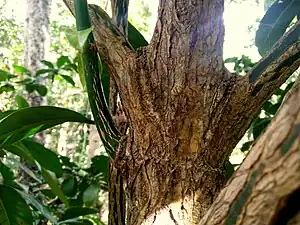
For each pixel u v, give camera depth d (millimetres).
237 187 325
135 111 569
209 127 551
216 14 562
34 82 1838
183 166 552
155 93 558
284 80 545
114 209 662
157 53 562
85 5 573
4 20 4008
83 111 2713
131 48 590
